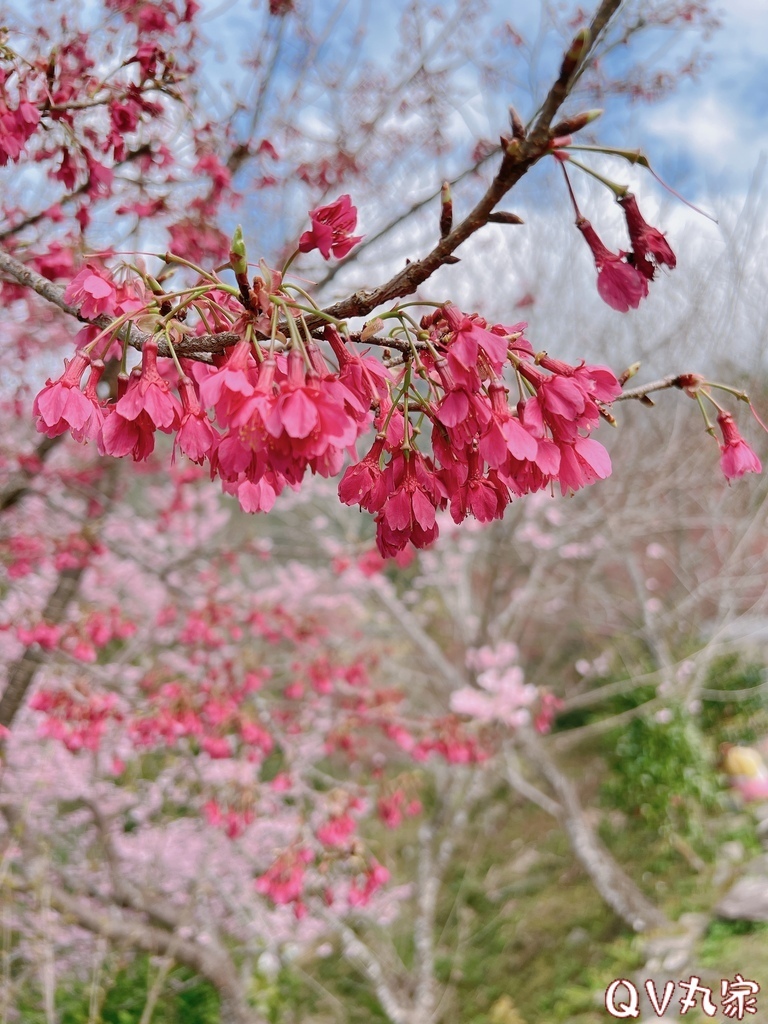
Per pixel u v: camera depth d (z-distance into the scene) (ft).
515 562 30.32
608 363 28.99
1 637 16.12
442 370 3.86
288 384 3.43
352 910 19.48
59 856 18.67
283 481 4.13
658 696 27.86
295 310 3.95
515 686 20.30
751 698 30.30
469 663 25.38
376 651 19.95
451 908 24.47
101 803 18.15
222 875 19.06
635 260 3.84
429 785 29.68
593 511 29.19
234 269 3.72
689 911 22.35
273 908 19.34
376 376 4.07
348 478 4.06
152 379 3.86
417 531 4.06
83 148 7.90
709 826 26.63
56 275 9.09
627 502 28.81
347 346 4.03
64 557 14.85
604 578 36.50
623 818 28.07
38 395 3.98
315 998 20.58
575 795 28.25
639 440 30.12
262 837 19.29
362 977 21.39
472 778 25.39
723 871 23.97
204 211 11.38
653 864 25.30
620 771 28.53
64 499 19.13
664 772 26.17
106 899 16.67
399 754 26.04
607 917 23.24
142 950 16.46
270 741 13.38
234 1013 16.20
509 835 28.63
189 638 15.39
